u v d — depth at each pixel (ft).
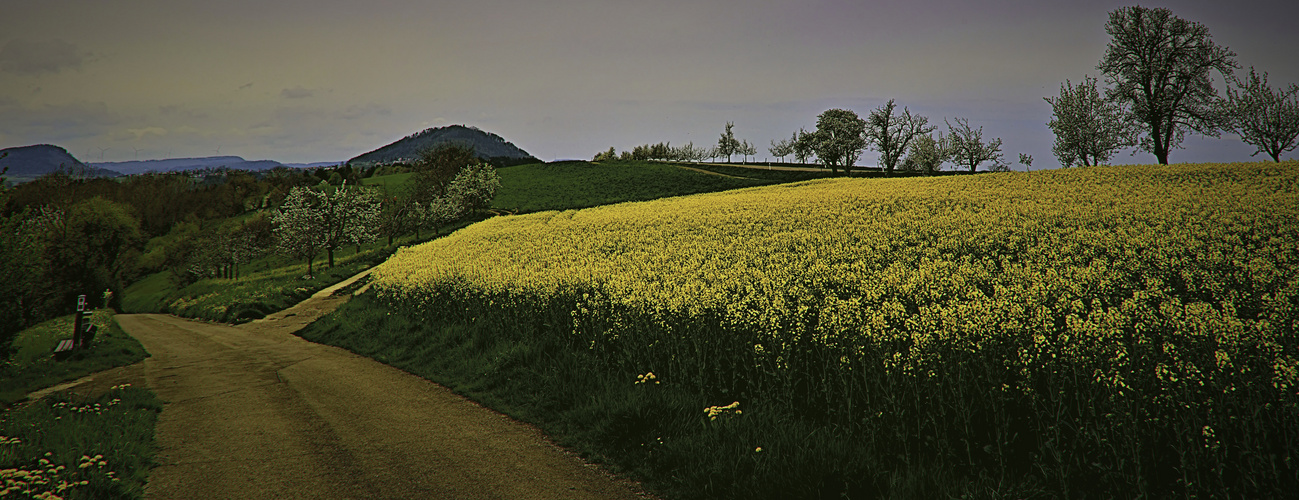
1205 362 20.77
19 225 50.37
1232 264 37.55
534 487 22.34
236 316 97.40
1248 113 149.59
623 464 24.20
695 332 34.81
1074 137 183.42
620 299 44.50
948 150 265.13
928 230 64.08
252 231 260.62
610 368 37.50
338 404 35.58
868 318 31.07
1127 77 161.17
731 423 25.85
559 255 78.79
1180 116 157.38
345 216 156.35
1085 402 21.17
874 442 23.80
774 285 44.24
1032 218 64.59
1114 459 19.71
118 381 46.42
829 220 82.02
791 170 375.86
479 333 50.70
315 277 135.64
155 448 27.71
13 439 25.18
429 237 214.07
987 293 37.52
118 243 187.32
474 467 24.48
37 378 48.44
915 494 19.16
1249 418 17.80
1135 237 48.52
